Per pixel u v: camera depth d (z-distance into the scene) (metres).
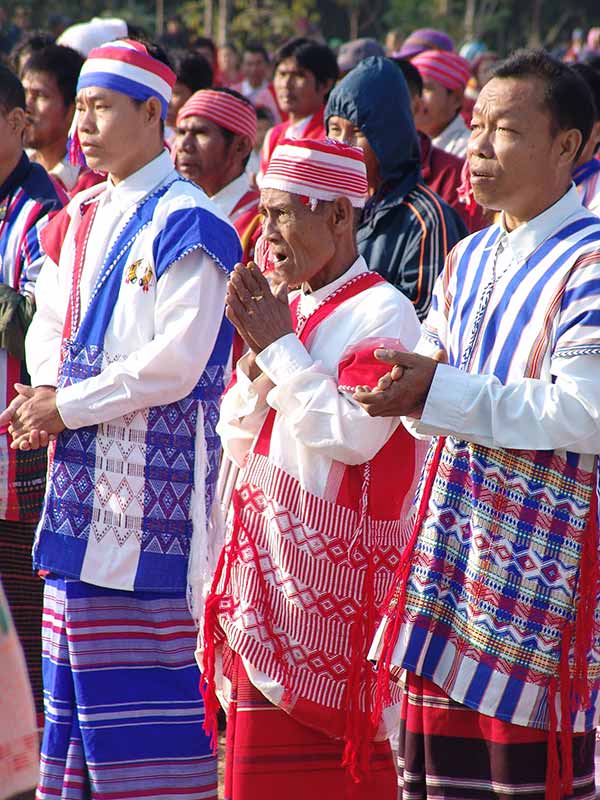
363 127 12.89
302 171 8.80
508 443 7.61
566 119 7.81
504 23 83.44
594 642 7.88
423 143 17.17
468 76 20.58
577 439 7.56
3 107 12.16
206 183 15.70
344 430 8.46
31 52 15.53
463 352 8.12
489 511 7.81
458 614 7.91
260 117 27.09
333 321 8.98
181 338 10.04
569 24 86.94
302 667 8.81
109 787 10.17
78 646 10.20
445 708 8.06
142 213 10.47
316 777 8.96
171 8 75.94
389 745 9.23
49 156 15.66
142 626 10.34
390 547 8.99
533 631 7.75
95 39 17.45
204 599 9.88
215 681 9.69
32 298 11.92
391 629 8.05
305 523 8.81
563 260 7.80
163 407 10.24
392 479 8.93
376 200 13.27
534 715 7.79
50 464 10.46
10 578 12.30
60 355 10.58
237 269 8.70
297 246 8.91
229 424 9.27
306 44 21.38
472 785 8.06
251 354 9.18
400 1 78.81
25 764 6.60
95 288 10.42
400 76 13.09
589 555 7.73
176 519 10.27
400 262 12.99
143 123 10.52
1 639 6.54
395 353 7.62
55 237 11.05
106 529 10.21
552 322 7.75
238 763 8.98
